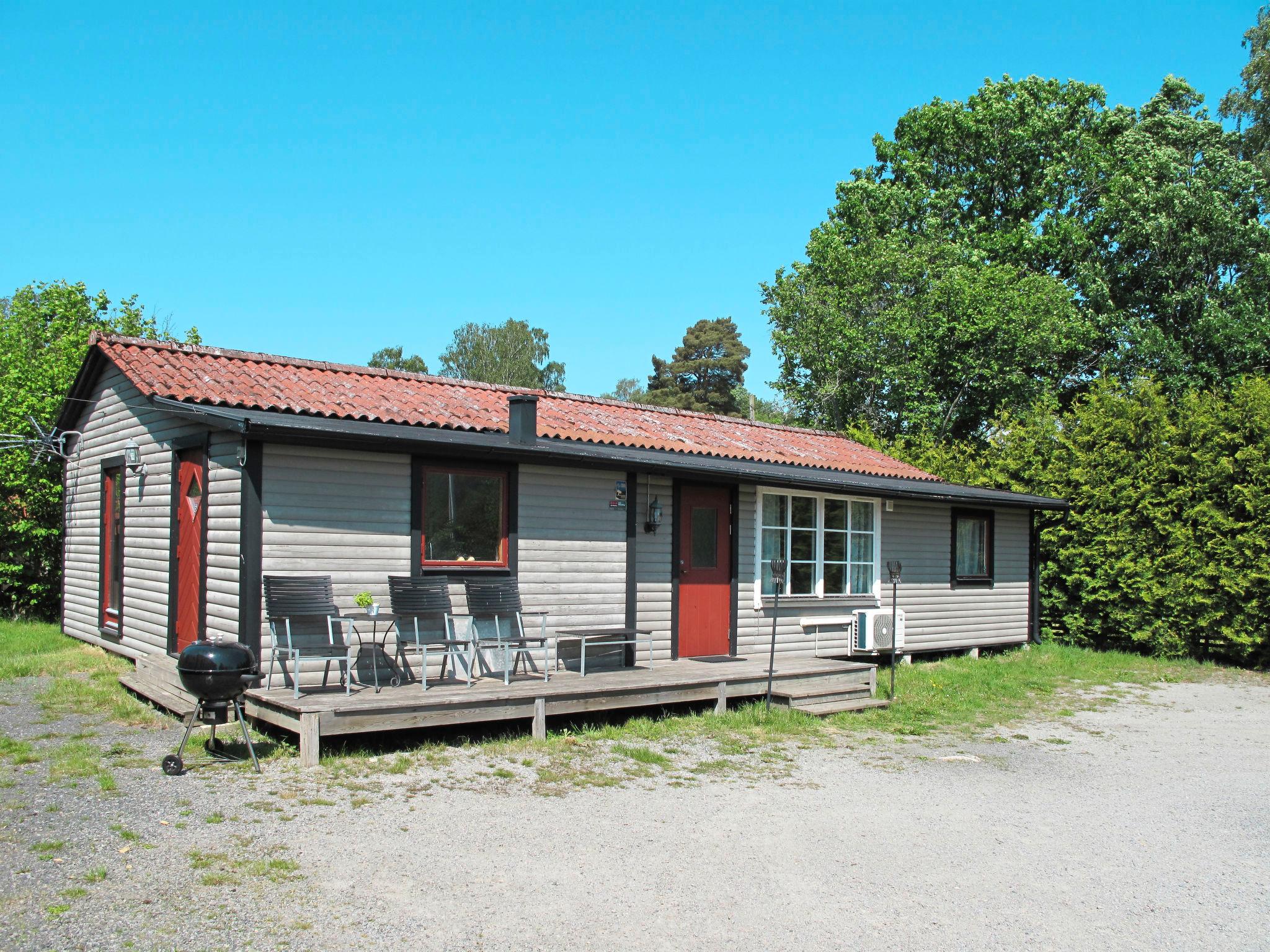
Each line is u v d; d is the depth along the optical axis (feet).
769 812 22.04
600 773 24.68
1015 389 82.12
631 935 14.90
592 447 36.01
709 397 175.42
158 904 14.93
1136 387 58.34
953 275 80.28
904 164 94.58
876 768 27.14
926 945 15.15
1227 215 82.58
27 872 15.90
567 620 34.19
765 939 15.06
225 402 29.81
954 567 51.34
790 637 42.42
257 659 26.73
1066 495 57.41
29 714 27.96
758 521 41.22
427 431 31.68
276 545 27.55
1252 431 51.72
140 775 21.80
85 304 58.75
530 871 17.38
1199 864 19.88
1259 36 88.48
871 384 83.30
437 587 29.07
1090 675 47.67
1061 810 23.58
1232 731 35.37
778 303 88.02
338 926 14.58
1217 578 51.55
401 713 24.80
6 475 49.83
